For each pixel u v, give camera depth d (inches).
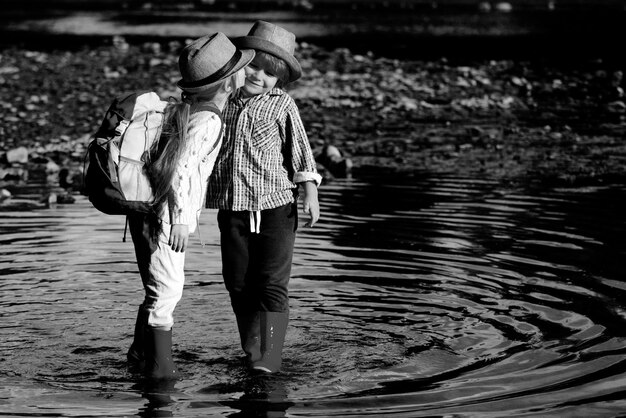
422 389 219.8
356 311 281.9
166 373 233.1
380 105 781.3
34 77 903.1
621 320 266.7
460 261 331.0
